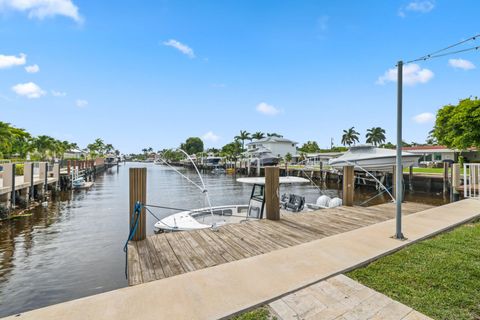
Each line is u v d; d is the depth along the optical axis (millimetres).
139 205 5086
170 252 4562
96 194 24016
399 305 2850
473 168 10266
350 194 9047
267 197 6992
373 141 70812
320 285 3316
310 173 38125
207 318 2607
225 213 10680
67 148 58531
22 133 41281
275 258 4164
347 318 2631
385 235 5352
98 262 8203
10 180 14727
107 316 2635
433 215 7117
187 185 33562
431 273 3607
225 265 3916
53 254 8867
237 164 60344
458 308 2791
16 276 7242
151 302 2900
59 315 2654
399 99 5203
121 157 155875
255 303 2859
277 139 59750
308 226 6297
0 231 11633
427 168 34281
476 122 19016
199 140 109188
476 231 5668
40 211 16062
